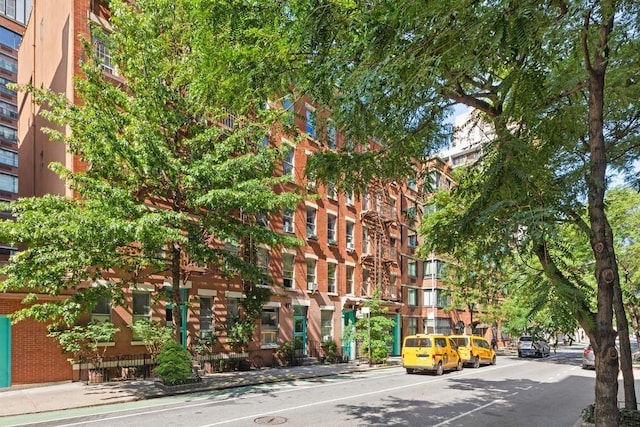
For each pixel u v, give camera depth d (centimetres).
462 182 959
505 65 656
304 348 2627
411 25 523
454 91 754
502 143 754
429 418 1102
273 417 1075
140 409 1173
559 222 729
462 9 489
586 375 2214
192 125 1577
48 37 2220
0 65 3847
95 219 1218
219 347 2102
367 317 2653
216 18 725
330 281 2919
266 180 1598
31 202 1307
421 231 2248
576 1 478
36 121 2342
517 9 460
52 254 1275
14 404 1199
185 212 1562
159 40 1440
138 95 1488
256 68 699
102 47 1872
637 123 998
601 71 646
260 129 1488
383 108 648
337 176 880
